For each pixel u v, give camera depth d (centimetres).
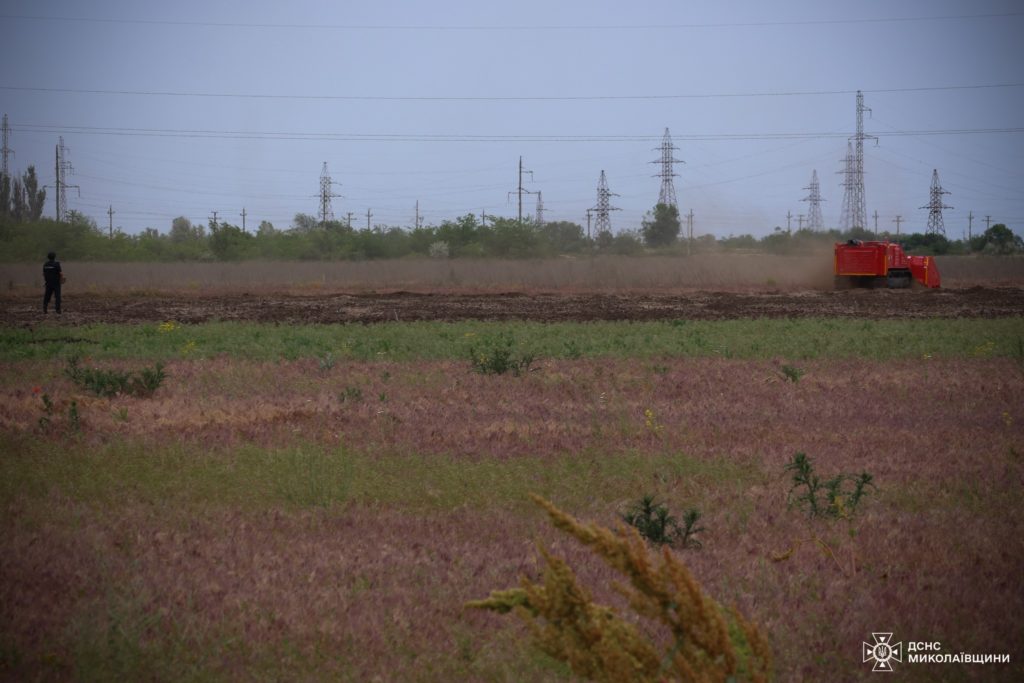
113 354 8388
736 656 1920
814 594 3019
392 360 8125
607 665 1833
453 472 4441
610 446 5000
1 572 3020
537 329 10631
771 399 6391
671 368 7675
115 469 4397
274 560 3222
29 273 19862
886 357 8400
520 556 3334
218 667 2470
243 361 7975
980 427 5616
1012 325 11288
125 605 2748
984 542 3475
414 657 2583
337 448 4844
